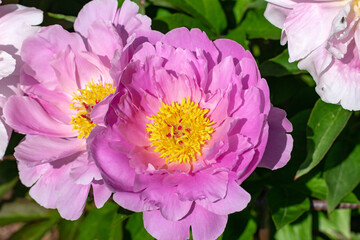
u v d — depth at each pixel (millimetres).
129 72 465
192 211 452
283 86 622
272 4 500
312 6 480
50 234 890
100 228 596
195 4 580
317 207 604
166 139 480
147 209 441
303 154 579
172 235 450
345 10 458
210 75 469
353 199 583
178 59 469
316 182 581
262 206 625
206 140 482
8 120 474
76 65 500
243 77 459
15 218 664
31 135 484
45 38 486
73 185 471
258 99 442
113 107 458
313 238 689
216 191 440
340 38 465
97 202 459
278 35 581
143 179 448
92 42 483
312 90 613
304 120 579
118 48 470
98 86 506
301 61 490
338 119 530
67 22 545
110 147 450
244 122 451
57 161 480
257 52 661
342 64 481
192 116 478
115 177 448
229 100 457
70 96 507
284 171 582
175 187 452
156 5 595
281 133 459
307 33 482
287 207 572
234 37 561
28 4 548
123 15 493
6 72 481
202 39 475
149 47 469
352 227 767
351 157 574
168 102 483
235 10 592
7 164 627
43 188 485
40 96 498
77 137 502
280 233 631
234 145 451
